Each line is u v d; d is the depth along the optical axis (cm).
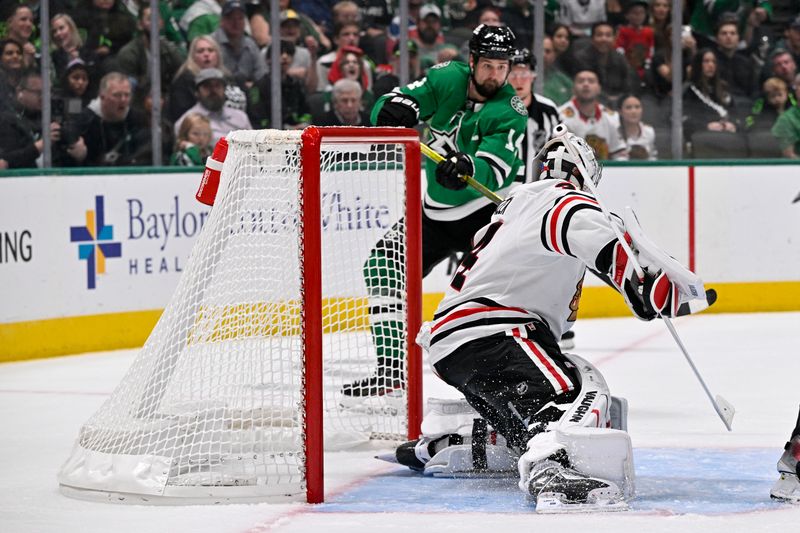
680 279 995
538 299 1138
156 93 2667
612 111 2970
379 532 991
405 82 2850
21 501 1145
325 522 1032
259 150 1178
